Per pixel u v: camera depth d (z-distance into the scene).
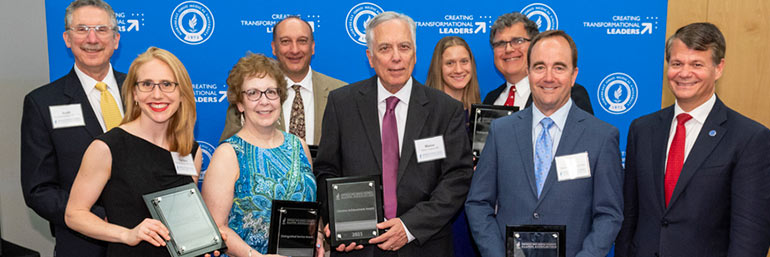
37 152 2.55
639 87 3.86
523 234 2.06
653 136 2.29
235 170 2.06
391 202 2.37
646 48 3.83
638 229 2.31
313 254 2.09
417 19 3.71
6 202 3.62
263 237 2.10
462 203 2.40
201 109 3.68
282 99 2.16
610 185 2.09
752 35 3.83
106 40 2.71
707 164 2.11
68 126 2.59
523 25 3.25
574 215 2.12
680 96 2.15
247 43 3.65
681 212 2.15
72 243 2.59
